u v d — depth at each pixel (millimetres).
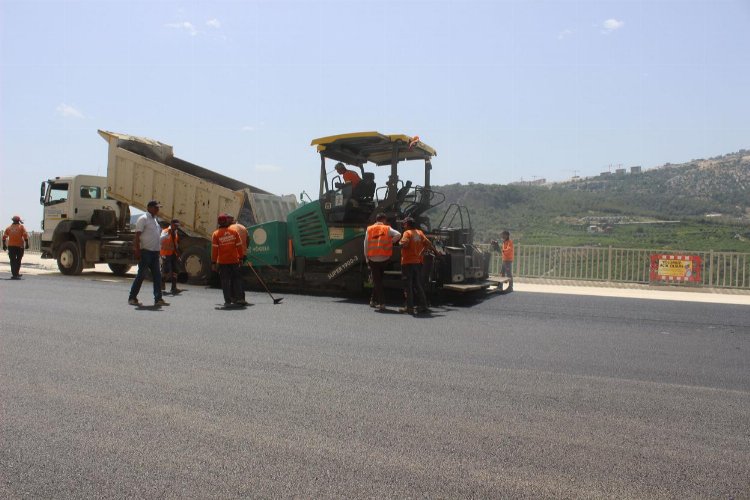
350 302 12469
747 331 9984
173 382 5836
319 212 13484
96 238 17969
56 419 4750
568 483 3750
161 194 16125
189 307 11047
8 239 16484
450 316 10734
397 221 12664
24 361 6594
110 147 16828
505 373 6465
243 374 6180
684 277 16750
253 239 14258
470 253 13523
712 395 5793
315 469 3887
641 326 10172
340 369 6473
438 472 3871
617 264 17500
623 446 4387
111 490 3566
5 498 3459
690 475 3906
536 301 13359
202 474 3791
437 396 5535
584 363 7078
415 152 13523
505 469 3938
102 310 10406
